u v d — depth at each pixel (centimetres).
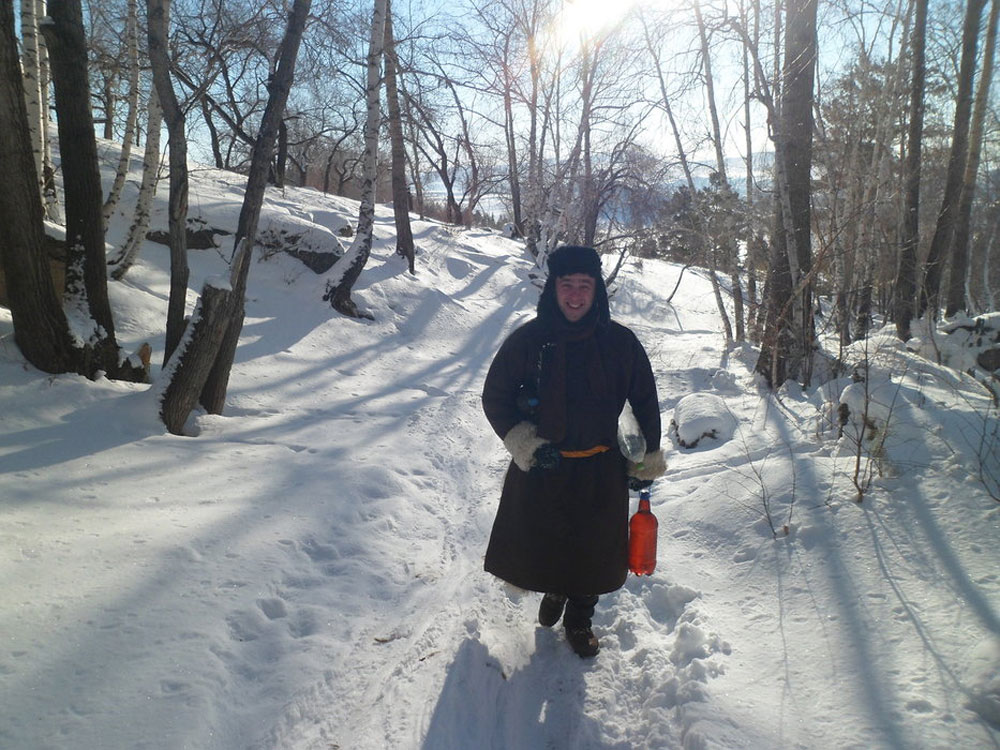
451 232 1730
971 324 759
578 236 1897
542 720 249
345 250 1170
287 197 1468
